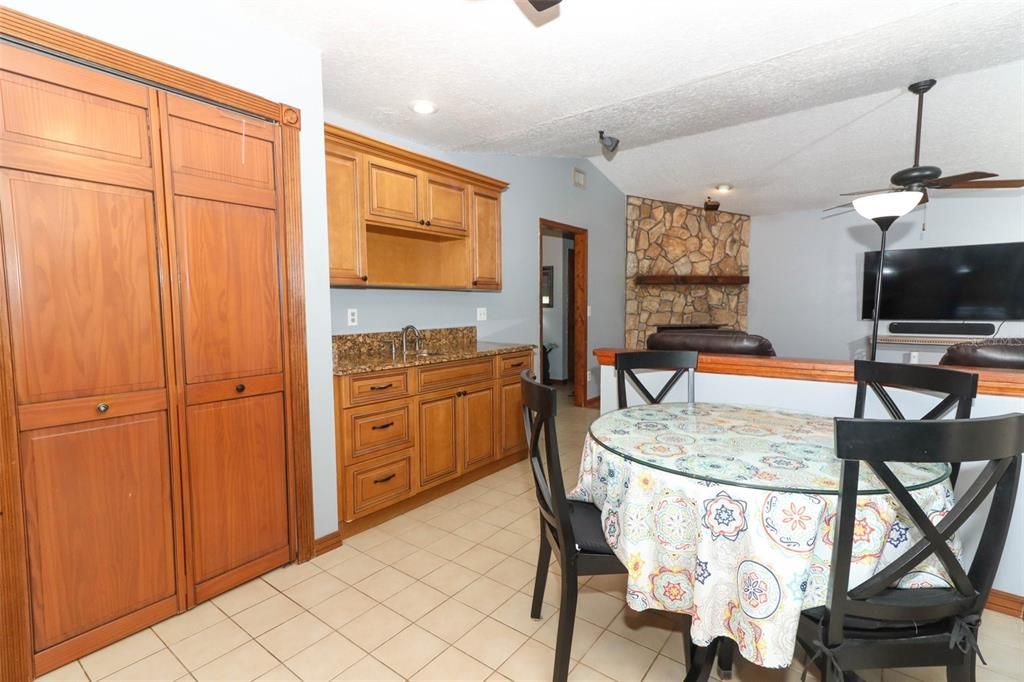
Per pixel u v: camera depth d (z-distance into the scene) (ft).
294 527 7.65
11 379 5.03
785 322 23.20
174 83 5.99
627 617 6.46
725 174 17.35
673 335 9.91
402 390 9.37
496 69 8.13
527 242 15.46
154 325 6.03
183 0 6.07
